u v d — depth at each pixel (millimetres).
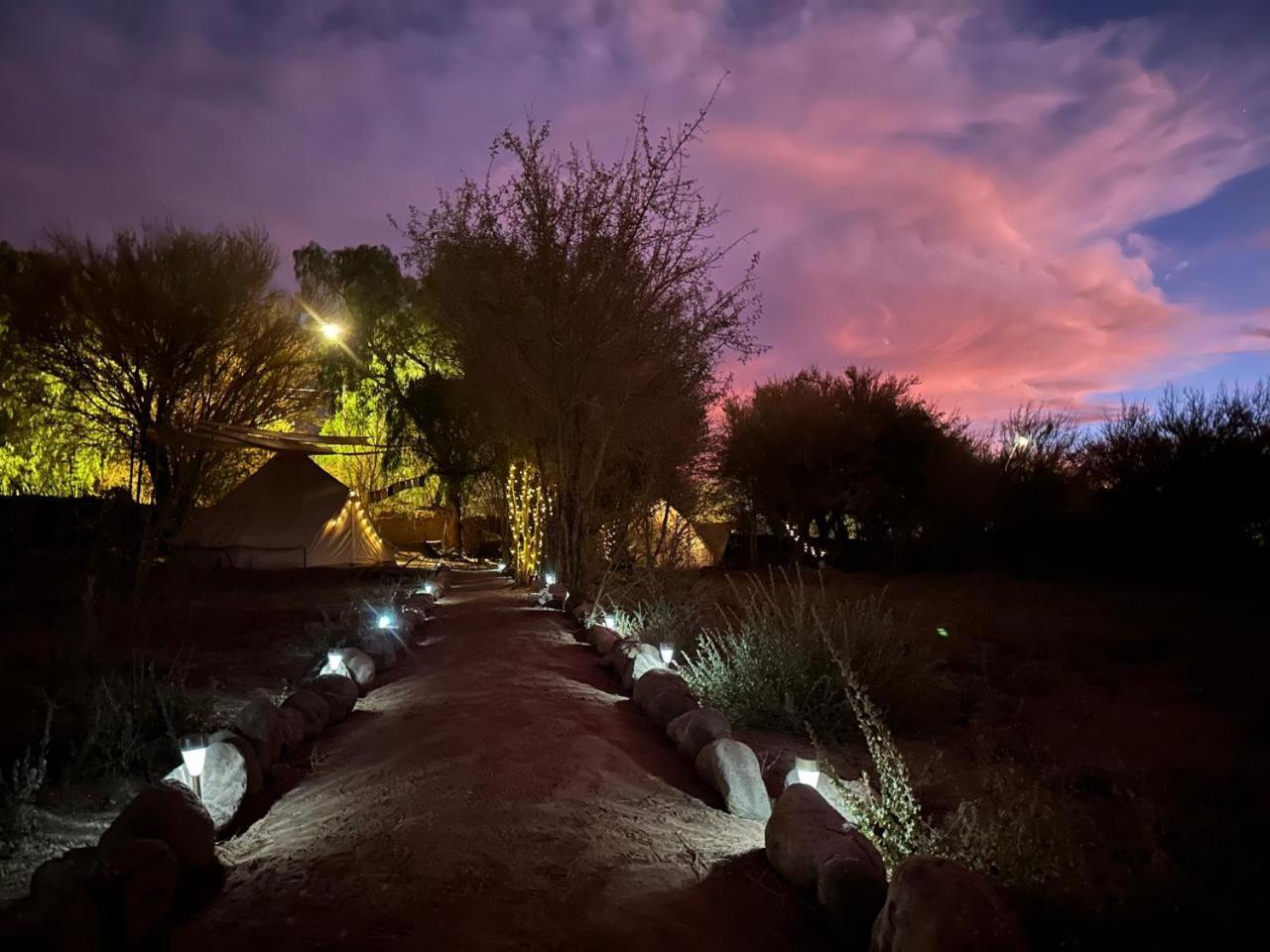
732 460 24766
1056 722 7566
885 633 7777
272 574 20672
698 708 6422
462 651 10242
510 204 13812
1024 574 23609
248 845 4512
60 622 10383
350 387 32250
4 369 25062
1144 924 3391
